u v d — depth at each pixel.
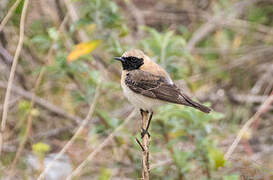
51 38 12.95
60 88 15.91
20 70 15.55
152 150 11.45
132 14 18.12
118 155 13.29
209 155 10.48
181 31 18.20
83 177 13.21
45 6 15.40
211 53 17.36
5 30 15.20
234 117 15.88
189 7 19.08
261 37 18.06
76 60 12.59
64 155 14.05
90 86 12.52
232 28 18.06
